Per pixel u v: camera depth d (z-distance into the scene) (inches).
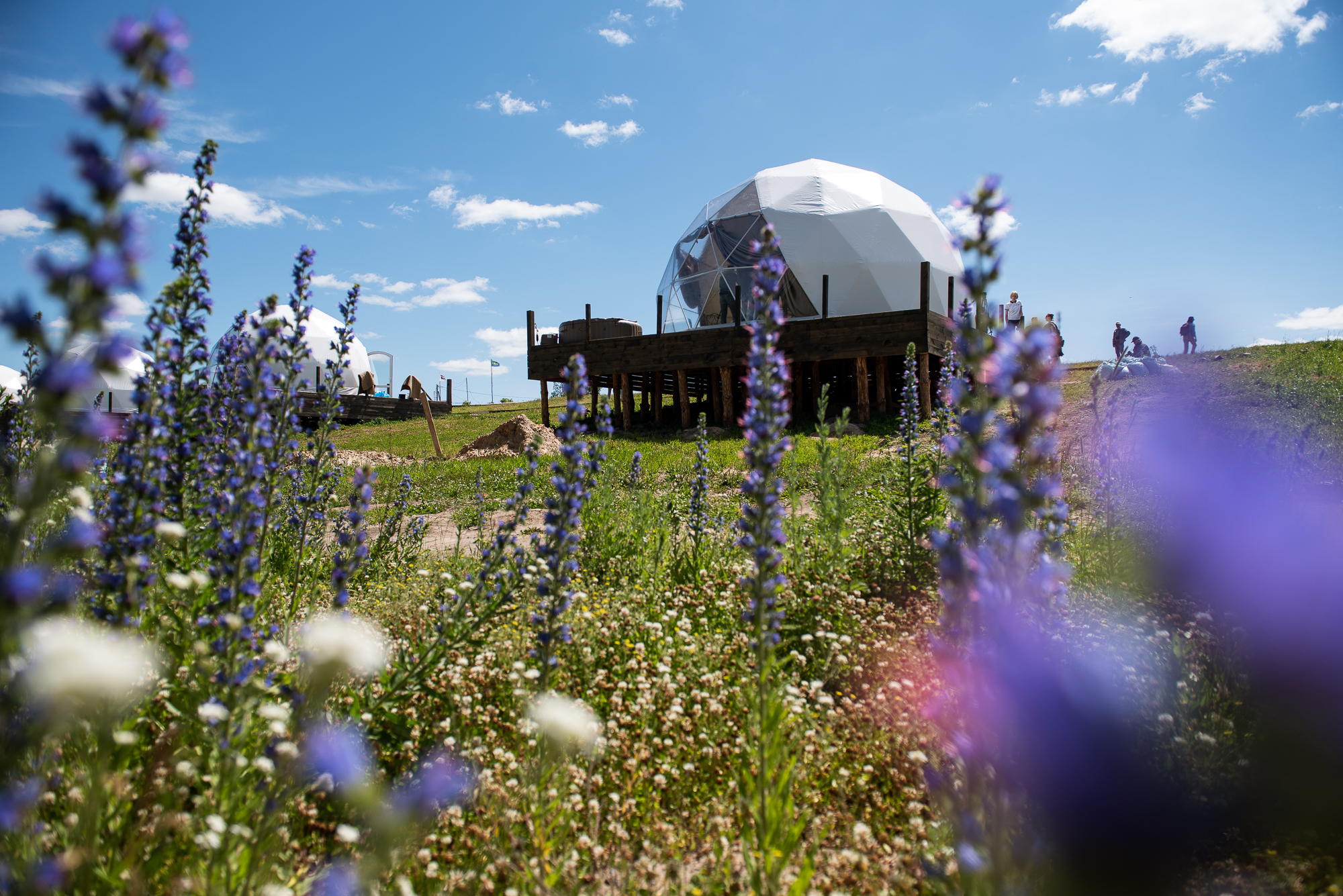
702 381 1175.0
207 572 125.8
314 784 94.7
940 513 233.6
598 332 1013.8
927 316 779.4
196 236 135.6
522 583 170.9
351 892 84.3
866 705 151.3
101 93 46.6
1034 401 64.2
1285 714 139.0
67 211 45.2
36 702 81.8
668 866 105.8
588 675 159.9
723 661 166.9
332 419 201.2
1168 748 125.4
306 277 155.9
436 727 133.4
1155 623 177.8
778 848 96.0
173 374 134.0
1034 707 110.0
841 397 1051.3
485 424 1217.4
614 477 398.9
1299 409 512.4
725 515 313.1
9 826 56.4
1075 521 257.4
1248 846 109.6
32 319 44.9
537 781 109.0
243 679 94.2
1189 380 684.7
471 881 99.1
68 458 48.6
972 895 71.6
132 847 81.2
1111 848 105.3
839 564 227.3
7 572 49.2
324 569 233.5
